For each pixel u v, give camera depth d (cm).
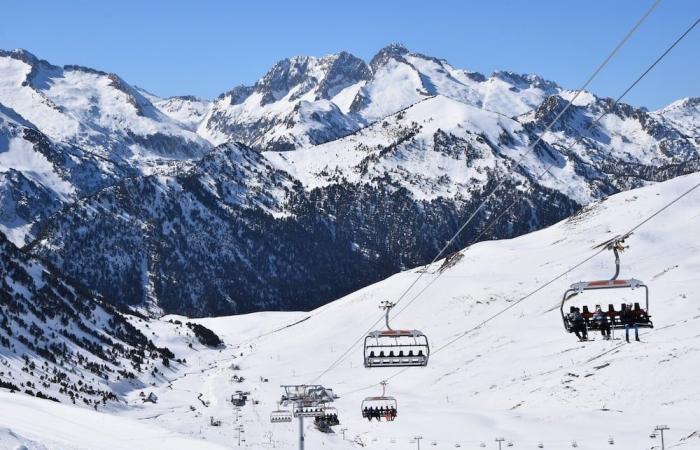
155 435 8025
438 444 11806
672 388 12694
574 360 15712
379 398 8038
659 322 16938
